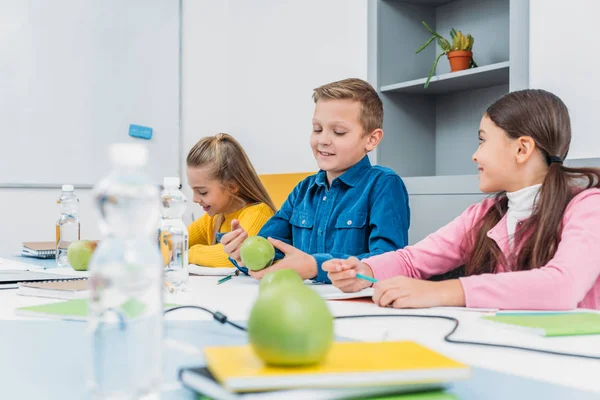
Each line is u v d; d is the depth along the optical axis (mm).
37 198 3277
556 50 1982
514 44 2115
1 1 3178
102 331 558
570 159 1962
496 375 587
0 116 3176
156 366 548
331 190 1677
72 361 634
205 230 2219
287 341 473
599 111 1866
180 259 1473
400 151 2695
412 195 2412
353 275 1129
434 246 1351
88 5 3408
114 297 565
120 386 515
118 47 3506
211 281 1373
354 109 1623
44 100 3289
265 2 3631
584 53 1898
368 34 2695
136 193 614
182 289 1219
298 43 3412
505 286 1000
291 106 3465
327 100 1636
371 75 2682
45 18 3287
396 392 479
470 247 1354
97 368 533
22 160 3234
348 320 886
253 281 1356
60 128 3332
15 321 868
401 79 2707
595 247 1054
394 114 2686
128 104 3543
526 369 611
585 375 588
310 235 1707
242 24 3809
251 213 1975
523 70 2088
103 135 3457
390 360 514
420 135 2744
